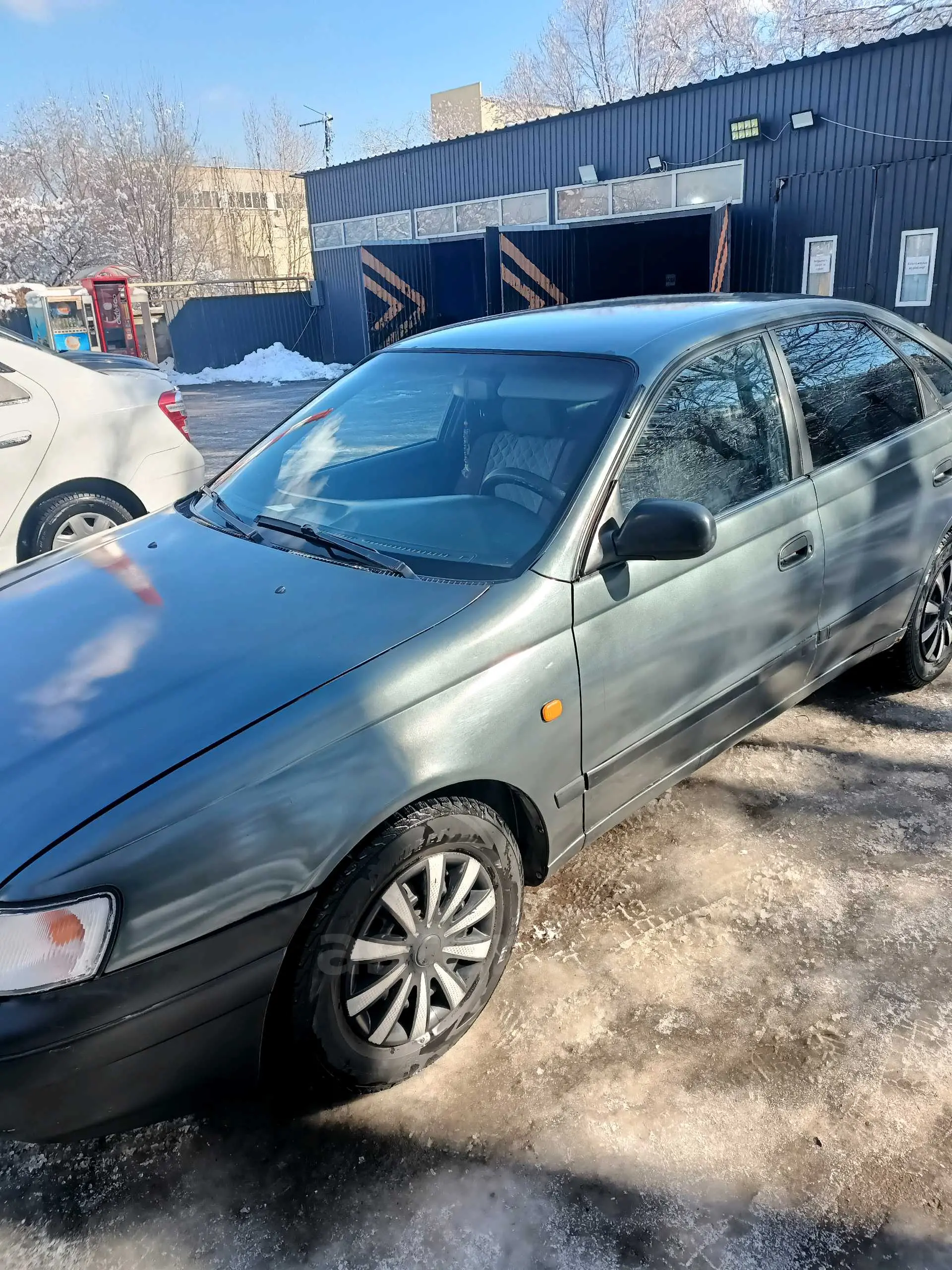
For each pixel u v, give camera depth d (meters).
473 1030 2.29
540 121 19.38
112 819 1.68
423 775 1.95
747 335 2.93
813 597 3.03
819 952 2.50
